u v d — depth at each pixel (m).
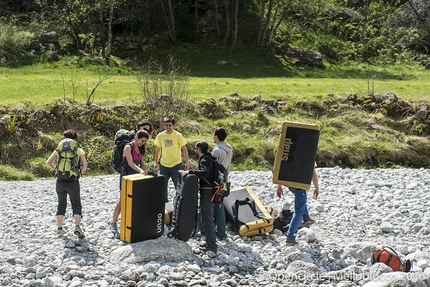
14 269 6.95
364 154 19.38
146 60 36.81
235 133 19.75
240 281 6.84
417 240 8.92
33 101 19.09
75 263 7.18
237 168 17.98
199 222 8.60
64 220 9.50
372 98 22.53
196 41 40.06
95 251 7.76
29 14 41.25
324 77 34.41
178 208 7.84
